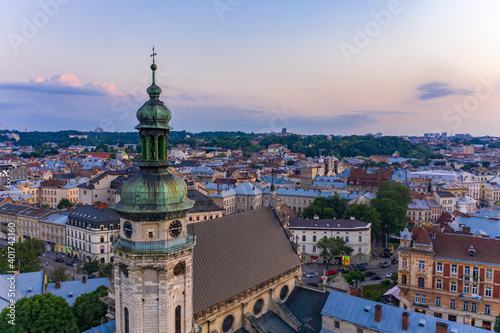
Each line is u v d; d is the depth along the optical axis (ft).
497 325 276.21
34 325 245.45
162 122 147.64
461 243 332.60
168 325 146.30
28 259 414.62
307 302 260.42
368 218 566.36
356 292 278.05
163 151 150.82
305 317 252.21
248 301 222.48
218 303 203.72
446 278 326.65
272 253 247.29
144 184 144.15
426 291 333.83
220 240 222.07
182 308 153.38
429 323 231.30
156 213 142.31
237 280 216.54
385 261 527.81
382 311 243.40
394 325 234.17
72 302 301.43
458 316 321.32
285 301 262.88
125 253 142.72
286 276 255.91
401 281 346.33
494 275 309.63
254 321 223.10
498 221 436.76
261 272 232.12
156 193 143.74
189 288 155.63
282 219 266.77
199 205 611.47
